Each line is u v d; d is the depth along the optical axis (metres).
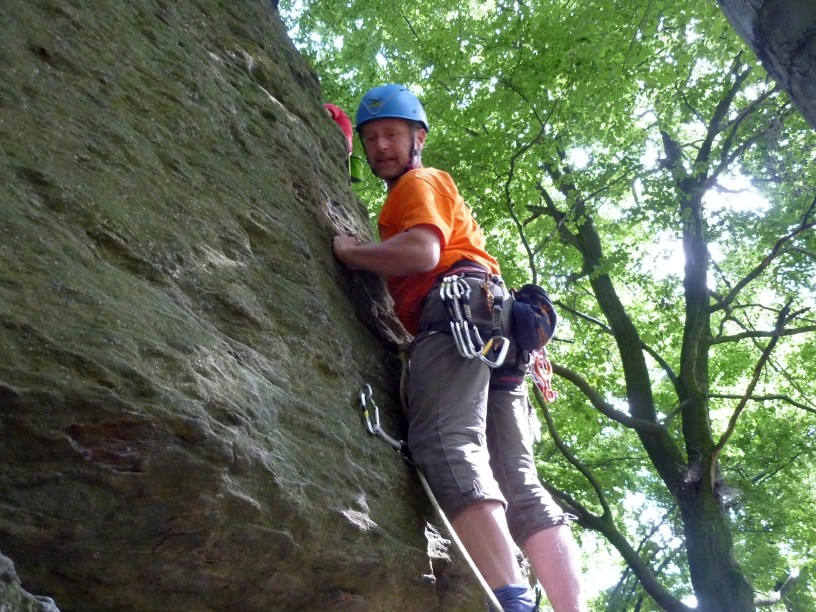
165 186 2.61
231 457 1.95
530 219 11.52
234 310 2.49
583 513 10.11
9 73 2.35
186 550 1.93
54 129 2.35
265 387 2.33
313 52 11.73
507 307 3.05
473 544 2.54
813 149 9.88
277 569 2.09
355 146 9.96
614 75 8.72
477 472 2.62
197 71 3.17
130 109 2.70
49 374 1.78
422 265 2.96
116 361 1.89
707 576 9.28
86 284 2.04
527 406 3.17
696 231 11.12
